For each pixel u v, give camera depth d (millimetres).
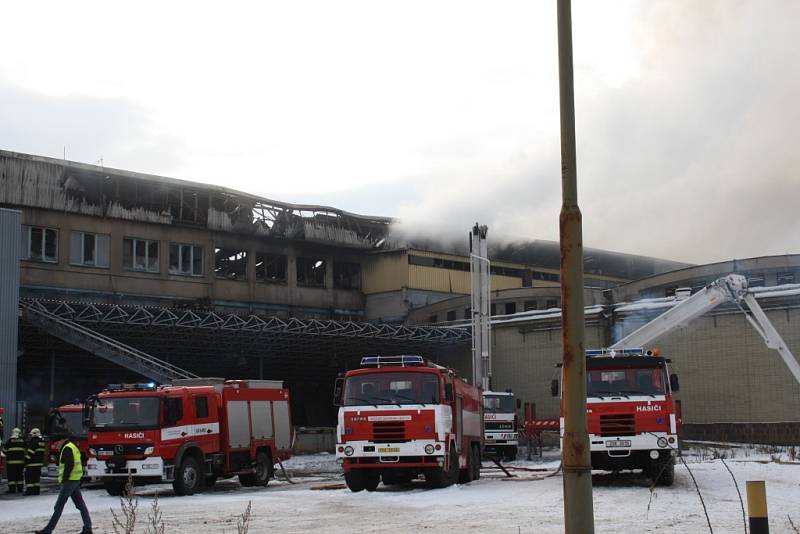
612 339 46969
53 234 49594
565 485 7051
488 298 41938
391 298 62000
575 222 7281
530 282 68188
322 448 47531
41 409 46844
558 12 7457
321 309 61031
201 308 50844
